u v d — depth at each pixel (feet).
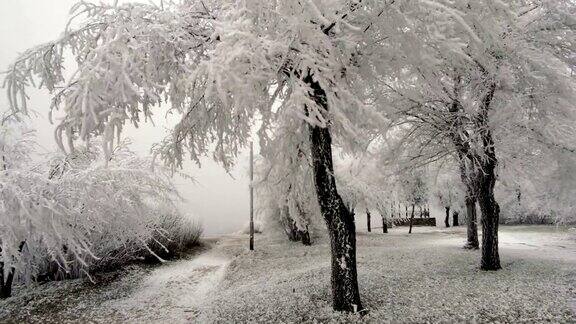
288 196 28.58
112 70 16.05
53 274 35.68
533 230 83.61
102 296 30.96
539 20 29.14
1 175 25.41
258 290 30.86
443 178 80.38
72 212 26.37
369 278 30.48
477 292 25.02
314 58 17.12
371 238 74.54
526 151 32.96
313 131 22.03
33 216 24.54
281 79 20.51
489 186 33.68
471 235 51.80
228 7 18.51
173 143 23.76
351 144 20.81
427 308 21.93
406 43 18.75
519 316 19.97
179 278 39.99
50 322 24.72
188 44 19.71
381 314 21.06
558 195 37.01
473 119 30.55
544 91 28.30
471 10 18.34
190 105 21.57
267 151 23.18
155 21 18.52
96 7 17.38
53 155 31.17
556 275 30.09
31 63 18.61
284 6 16.72
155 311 27.50
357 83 20.90
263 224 78.54
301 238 69.21
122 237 35.53
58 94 16.90
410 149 37.68
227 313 25.00
